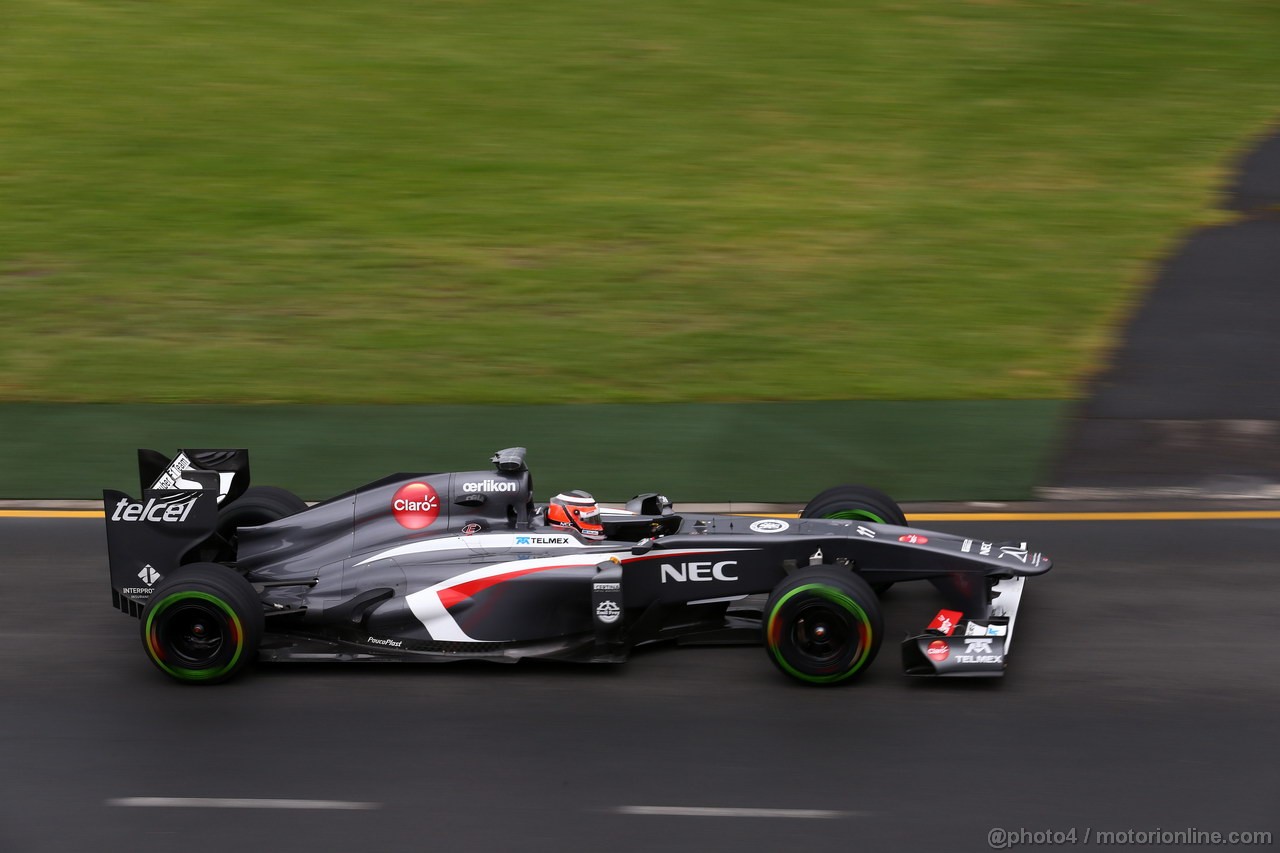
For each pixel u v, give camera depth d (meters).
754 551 29.50
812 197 68.06
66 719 26.59
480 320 55.12
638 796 23.33
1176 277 57.59
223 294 57.78
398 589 29.66
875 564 29.78
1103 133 74.75
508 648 29.02
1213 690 27.16
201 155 73.56
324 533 31.06
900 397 47.28
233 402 47.47
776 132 76.19
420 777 24.09
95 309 56.12
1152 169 70.00
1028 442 43.34
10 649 30.09
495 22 92.06
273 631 29.88
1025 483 40.53
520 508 30.88
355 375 49.88
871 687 27.59
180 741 25.59
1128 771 23.92
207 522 29.75
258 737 25.72
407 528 30.77
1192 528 36.97
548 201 68.06
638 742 25.33
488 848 21.83
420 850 21.80
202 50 87.31
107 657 29.66
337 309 56.34
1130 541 36.12
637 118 78.31
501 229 64.81
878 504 32.78
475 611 29.09
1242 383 47.41
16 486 41.03
